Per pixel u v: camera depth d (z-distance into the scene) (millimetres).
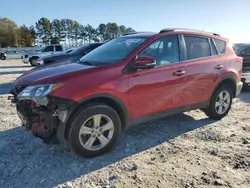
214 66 4918
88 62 4188
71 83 3422
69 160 3646
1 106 6512
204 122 5195
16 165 3520
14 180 3188
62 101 3332
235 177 3195
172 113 4453
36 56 21438
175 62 4395
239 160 3609
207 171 3338
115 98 3689
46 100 3334
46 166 3494
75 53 10586
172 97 4340
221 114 5324
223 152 3867
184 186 3020
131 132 4633
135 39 4352
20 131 4715
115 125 3789
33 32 92062
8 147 4051
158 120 5250
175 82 4312
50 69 3941
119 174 3295
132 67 3865
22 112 3645
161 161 3619
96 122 3617
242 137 4438
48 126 3418
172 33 4465
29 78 3762
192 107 4738
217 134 4566
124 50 4133
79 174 3305
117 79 3709
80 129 3498
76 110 3469
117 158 3703
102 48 4691
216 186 3012
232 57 5320
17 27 83750
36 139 4332
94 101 3613
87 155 3639
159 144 4172
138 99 3936
